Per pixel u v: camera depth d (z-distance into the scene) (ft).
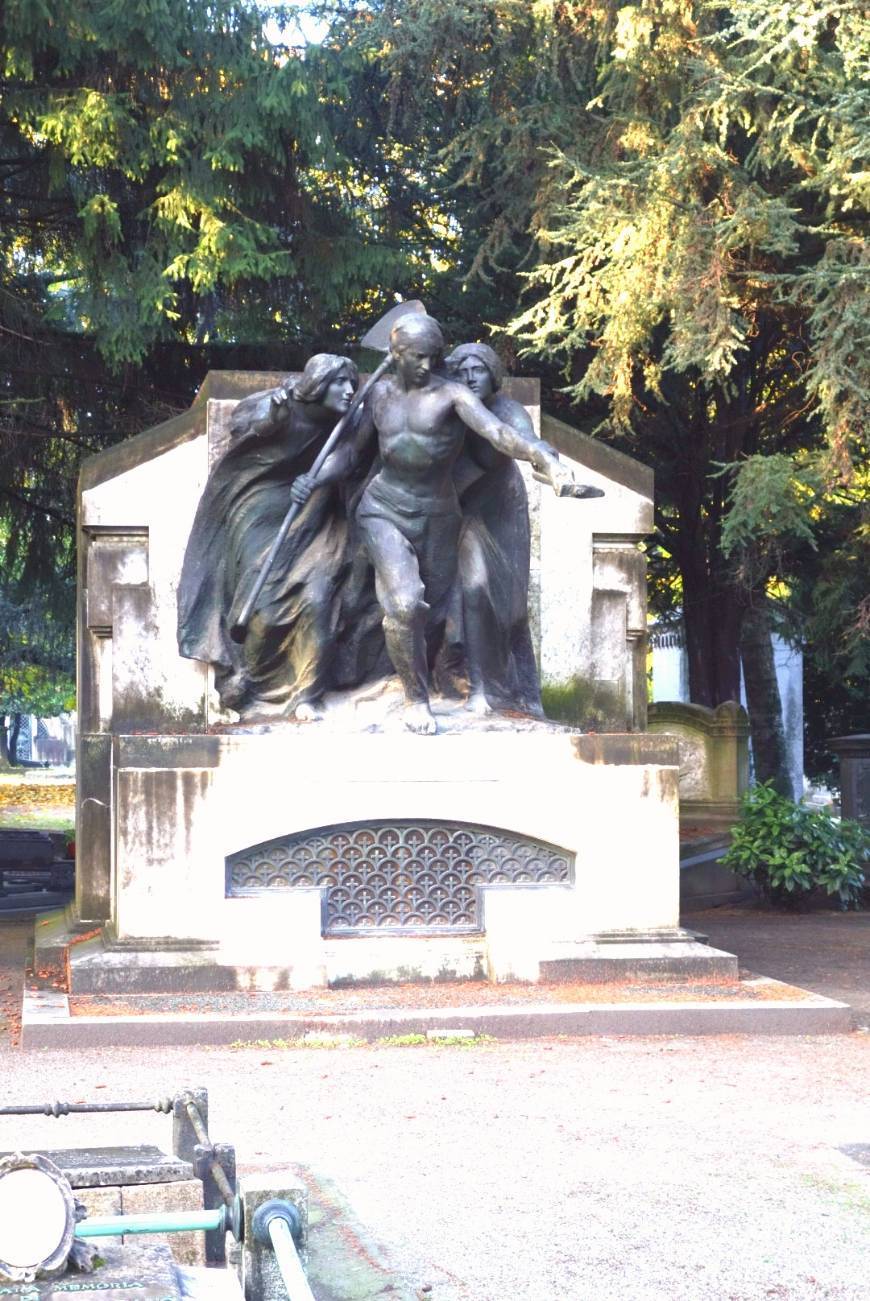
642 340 46.29
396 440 32.96
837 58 41.24
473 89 55.06
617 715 38.04
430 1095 24.04
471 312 58.49
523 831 32.99
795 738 90.79
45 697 183.73
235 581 35.35
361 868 32.78
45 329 53.31
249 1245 11.59
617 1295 15.21
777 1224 17.40
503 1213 17.76
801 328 52.85
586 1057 27.35
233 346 55.31
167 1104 15.43
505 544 35.55
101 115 44.98
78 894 36.91
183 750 32.09
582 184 49.42
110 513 36.19
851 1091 24.41
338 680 35.17
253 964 31.65
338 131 54.80
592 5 48.62
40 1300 9.52
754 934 46.96
